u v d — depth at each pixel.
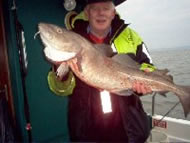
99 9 2.46
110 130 2.51
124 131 2.51
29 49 3.89
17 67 3.76
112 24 2.65
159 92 2.54
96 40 2.65
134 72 2.46
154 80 2.50
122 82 2.43
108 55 2.41
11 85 3.94
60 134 4.34
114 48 2.61
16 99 3.88
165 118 3.99
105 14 2.47
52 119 4.24
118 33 2.62
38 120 4.07
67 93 2.39
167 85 2.54
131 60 2.49
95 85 2.35
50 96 4.19
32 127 3.99
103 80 2.35
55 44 2.13
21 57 3.38
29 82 3.93
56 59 2.14
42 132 4.12
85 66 2.25
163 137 3.66
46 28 2.12
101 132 2.51
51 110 4.22
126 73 2.43
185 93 2.61
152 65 2.62
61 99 4.33
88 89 2.52
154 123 4.03
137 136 2.49
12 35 3.70
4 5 3.80
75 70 2.21
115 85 2.40
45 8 4.07
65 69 2.18
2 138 3.51
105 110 2.48
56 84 2.31
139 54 2.64
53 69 2.32
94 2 2.44
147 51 2.70
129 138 2.46
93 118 2.52
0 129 3.51
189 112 2.57
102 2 2.44
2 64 3.94
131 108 2.54
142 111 2.64
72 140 2.55
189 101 2.60
